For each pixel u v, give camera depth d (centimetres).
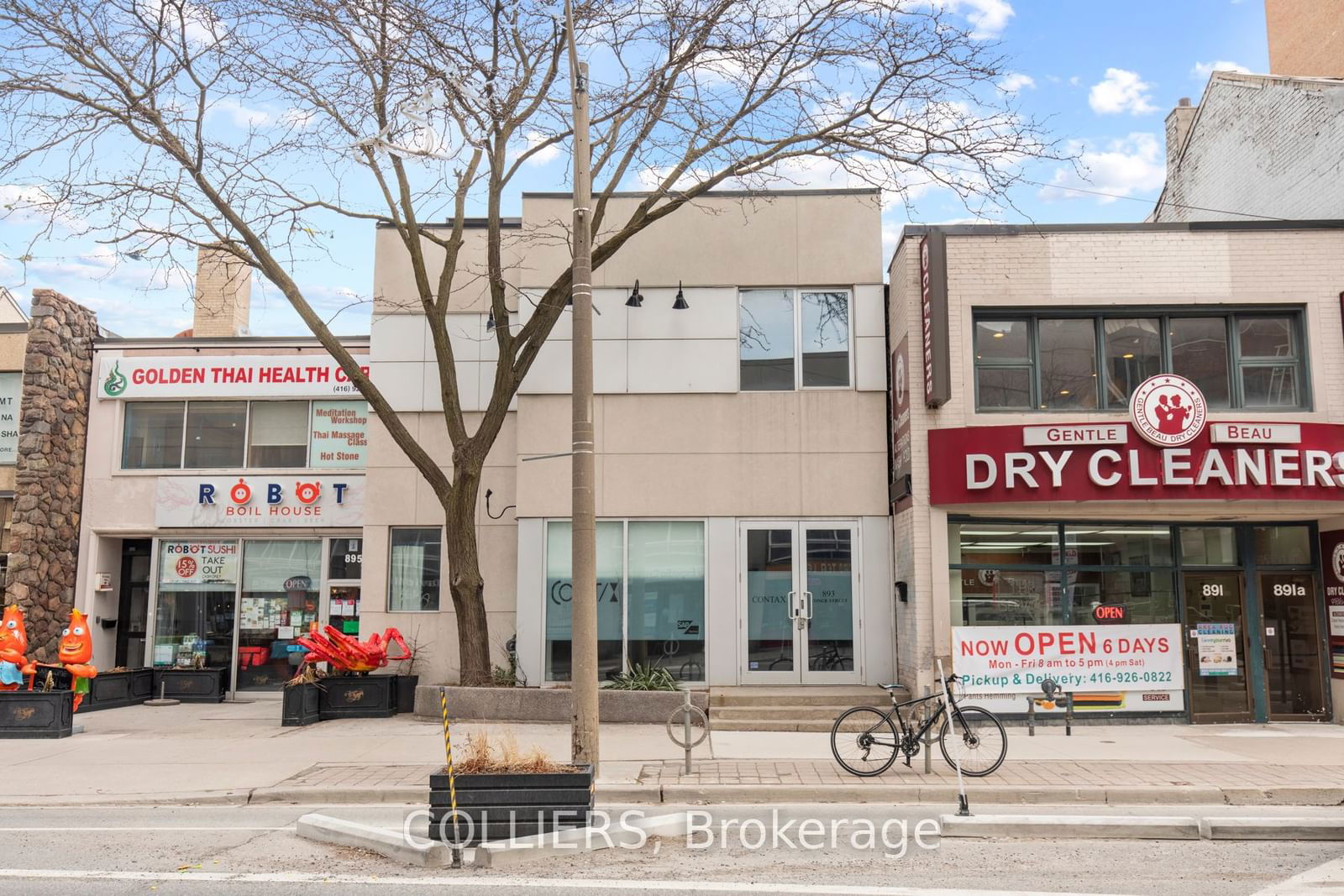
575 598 1049
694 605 1625
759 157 1462
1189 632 1495
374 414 1747
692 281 1678
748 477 1638
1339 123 1634
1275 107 1800
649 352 1667
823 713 1430
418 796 1008
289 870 749
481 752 871
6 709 1354
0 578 1862
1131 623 1490
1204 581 1510
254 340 1905
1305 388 1479
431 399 1745
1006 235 1497
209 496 1867
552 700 1448
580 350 1077
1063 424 1401
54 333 1823
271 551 1889
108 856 791
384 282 1773
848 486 1630
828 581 1614
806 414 1647
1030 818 862
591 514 1057
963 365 1474
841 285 1677
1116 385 1499
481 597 1534
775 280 1673
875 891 686
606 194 1491
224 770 1119
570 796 813
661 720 1438
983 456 1412
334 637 1546
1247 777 1049
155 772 1113
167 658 1870
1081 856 786
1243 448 1361
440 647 1686
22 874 734
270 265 1492
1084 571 1498
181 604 1888
